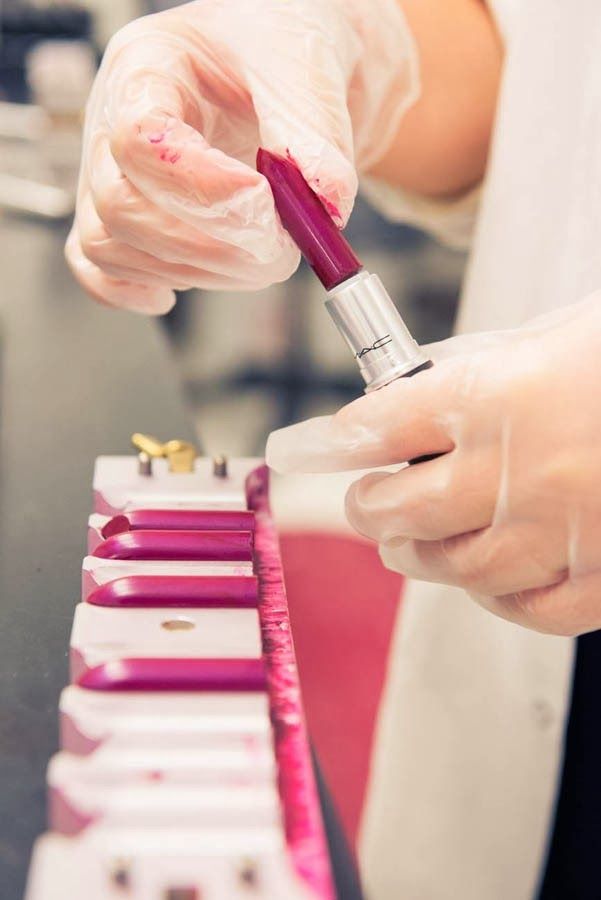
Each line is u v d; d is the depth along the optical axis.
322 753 1.47
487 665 0.89
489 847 0.90
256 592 0.46
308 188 0.52
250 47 0.62
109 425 0.77
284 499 2.01
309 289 2.22
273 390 2.26
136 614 0.45
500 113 0.85
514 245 0.86
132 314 1.02
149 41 0.62
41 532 0.60
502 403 0.50
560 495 0.50
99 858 0.32
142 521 0.53
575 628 0.56
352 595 1.78
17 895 0.33
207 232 0.53
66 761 0.36
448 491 0.52
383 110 0.82
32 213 1.38
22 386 0.83
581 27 0.80
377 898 0.96
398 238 2.18
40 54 1.51
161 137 0.53
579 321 0.52
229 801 0.34
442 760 0.92
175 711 0.38
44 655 0.46
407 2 0.88
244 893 0.31
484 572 0.55
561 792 0.84
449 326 2.19
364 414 0.53
